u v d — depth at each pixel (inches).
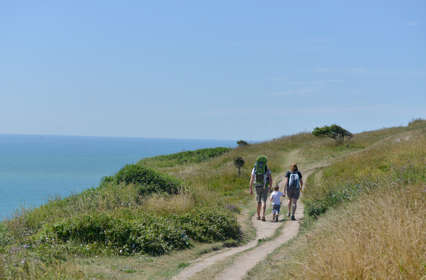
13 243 330.0
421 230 191.3
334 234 239.6
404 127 1625.2
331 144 1364.4
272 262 260.5
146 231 347.6
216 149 1838.1
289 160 1250.0
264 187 510.0
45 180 2089.1
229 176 961.5
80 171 2837.1
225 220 427.8
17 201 1155.3
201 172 1091.9
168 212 454.0
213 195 638.5
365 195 335.3
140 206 466.9
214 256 319.0
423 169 405.7
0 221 421.1
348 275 165.6
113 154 6791.3
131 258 309.4
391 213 228.1
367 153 798.5
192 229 391.9
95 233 337.7
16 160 4571.9
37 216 428.5
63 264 262.2
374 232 205.8
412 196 282.5
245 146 1686.8
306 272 186.5
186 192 552.7
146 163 1776.6
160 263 298.0
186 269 267.0
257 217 519.8
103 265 280.7
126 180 565.3
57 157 5457.7
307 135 1736.0
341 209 363.6
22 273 238.7
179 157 1808.6
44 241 322.0
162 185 564.7
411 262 163.6
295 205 493.7
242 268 257.1
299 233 377.7
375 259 169.8
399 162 564.7
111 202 469.4
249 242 399.5
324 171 791.1
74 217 365.1
